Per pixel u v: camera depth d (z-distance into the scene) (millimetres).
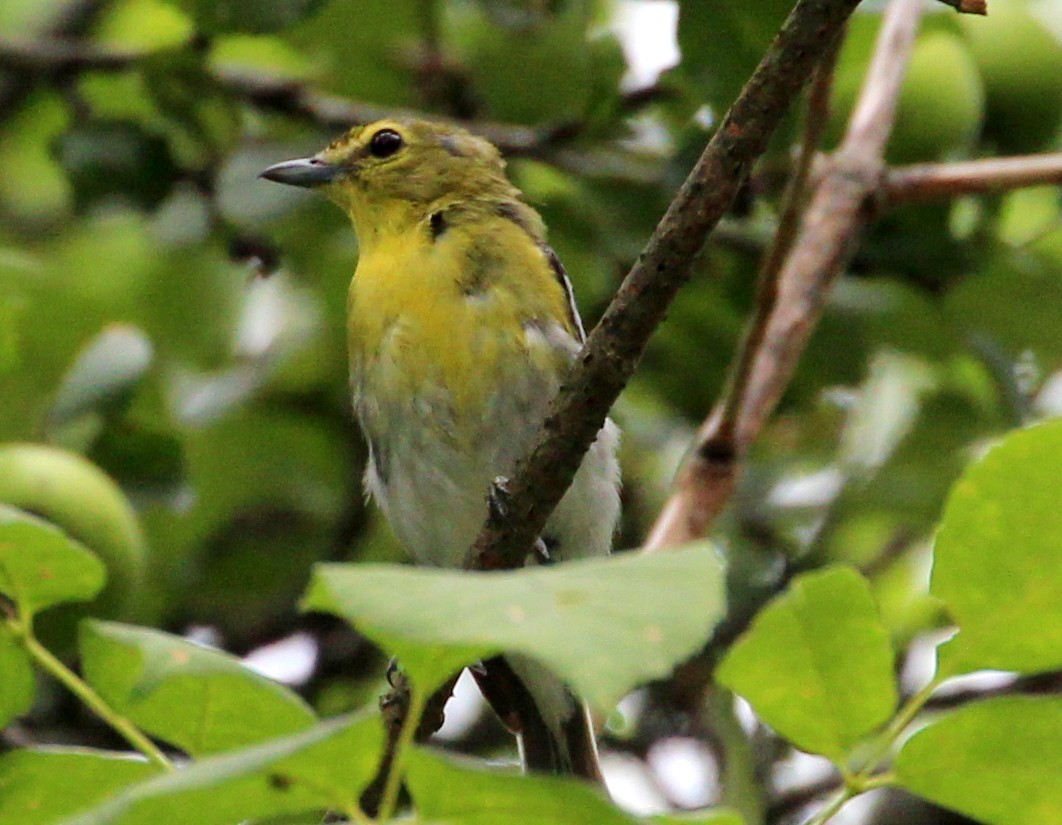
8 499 9078
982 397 13453
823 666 4703
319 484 13734
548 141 12172
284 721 4938
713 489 9125
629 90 12148
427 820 4000
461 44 13117
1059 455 4531
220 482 13664
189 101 12406
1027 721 4531
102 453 11508
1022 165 10531
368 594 3701
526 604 3623
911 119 11773
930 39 12023
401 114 12625
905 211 11977
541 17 11438
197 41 12094
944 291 12367
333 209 13117
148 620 13133
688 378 12992
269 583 13500
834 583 4664
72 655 9422
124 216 13883
